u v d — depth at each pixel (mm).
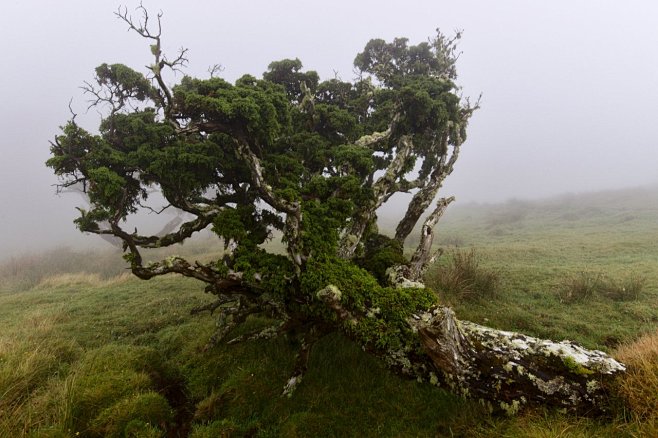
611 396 3721
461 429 4125
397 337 4660
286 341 6574
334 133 8750
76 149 5805
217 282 5422
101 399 5070
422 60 11406
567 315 7410
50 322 8805
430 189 9164
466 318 7262
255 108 5512
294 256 5312
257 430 4691
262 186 5414
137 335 8203
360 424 4555
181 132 5504
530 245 16000
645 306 7535
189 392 5895
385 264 6668
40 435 4277
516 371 4039
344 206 6430
